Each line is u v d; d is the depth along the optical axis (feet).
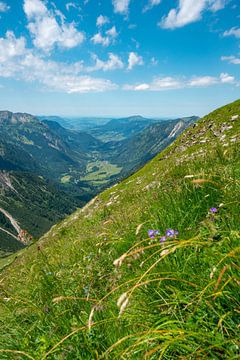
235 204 14.49
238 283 9.22
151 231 15.60
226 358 8.00
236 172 20.88
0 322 16.75
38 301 17.28
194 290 11.01
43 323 14.85
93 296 15.97
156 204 21.97
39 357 11.99
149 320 10.89
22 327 15.79
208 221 13.66
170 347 9.20
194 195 18.78
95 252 23.32
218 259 10.85
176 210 18.10
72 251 27.73
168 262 12.85
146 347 9.75
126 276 15.94
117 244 20.57
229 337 8.49
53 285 18.60
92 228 40.91
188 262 12.55
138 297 12.78
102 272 18.90
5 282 25.70
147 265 14.74
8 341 14.53
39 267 23.18
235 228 12.79
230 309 9.48
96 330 12.36
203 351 8.32
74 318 14.79
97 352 11.00
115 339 11.32
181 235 14.82
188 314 9.80
